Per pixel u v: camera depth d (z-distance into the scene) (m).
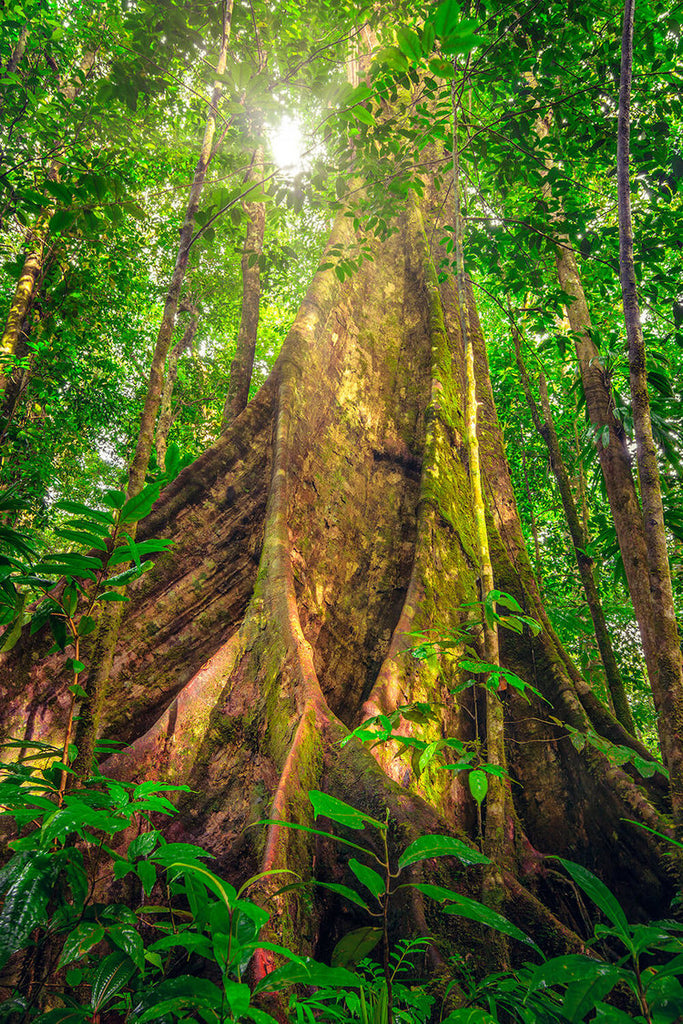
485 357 7.62
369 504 5.62
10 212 4.76
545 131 8.32
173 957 2.50
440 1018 2.27
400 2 4.55
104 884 2.95
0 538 2.05
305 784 2.99
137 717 3.97
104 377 12.20
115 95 3.95
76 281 5.96
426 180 8.36
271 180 4.02
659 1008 1.04
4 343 8.35
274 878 2.50
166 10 3.95
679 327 6.52
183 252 3.14
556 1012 1.39
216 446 5.25
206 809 3.31
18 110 7.63
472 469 3.68
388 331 7.09
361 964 1.94
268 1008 2.08
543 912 3.14
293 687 3.49
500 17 4.97
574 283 6.61
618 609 10.70
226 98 3.93
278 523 4.62
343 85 3.48
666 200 6.00
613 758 2.56
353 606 4.89
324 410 5.96
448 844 1.33
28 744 1.80
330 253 4.73
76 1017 1.33
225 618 4.57
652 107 5.88
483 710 4.50
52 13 8.06
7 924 1.22
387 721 2.09
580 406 6.34
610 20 5.45
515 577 5.55
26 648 3.79
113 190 2.96
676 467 5.67
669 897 3.49
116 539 1.97
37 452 10.02
